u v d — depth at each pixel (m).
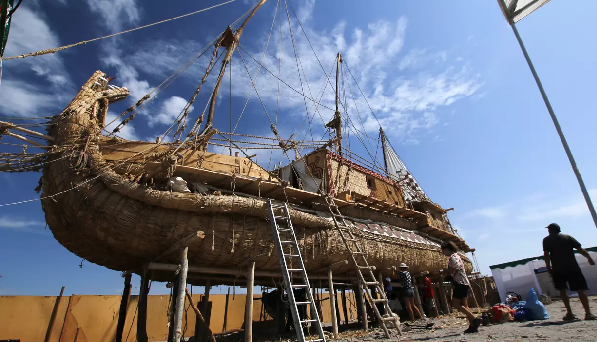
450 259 8.97
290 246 11.58
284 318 14.88
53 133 11.59
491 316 10.32
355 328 16.98
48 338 15.43
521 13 5.30
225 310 21.05
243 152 12.84
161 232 9.98
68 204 10.51
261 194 13.16
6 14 5.53
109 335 17.45
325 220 12.79
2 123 9.95
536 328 7.69
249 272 10.73
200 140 11.77
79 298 17.02
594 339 5.51
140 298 10.35
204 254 10.47
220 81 15.97
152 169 10.65
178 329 8.80
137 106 12.41
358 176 19.45
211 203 10.20
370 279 17.48
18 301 15.35
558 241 8.65
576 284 8.26
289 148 15.16
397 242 16.80
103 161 10.55
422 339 8.25
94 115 12.30
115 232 9.97
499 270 24.38
